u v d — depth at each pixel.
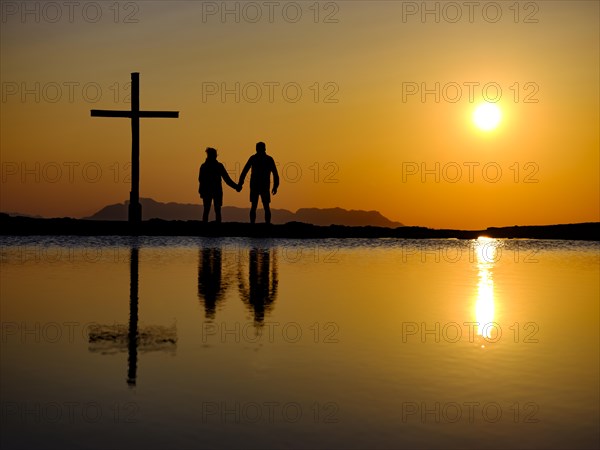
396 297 10.36
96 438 4.60
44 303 9.45
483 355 6.84
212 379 5.91
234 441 4.58
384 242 21.53
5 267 13.44
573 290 11.32
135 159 24.81
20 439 4.58
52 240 20.19
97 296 10.09
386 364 6.47
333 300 10.02
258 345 7.16
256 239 21.64
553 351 7.03
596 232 24.83
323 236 23.38
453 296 10.53
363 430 4.80
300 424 4.88
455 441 4.63
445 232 24.94
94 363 6.38
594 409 5.25
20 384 5.73
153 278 12.07
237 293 10.55
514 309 9.48
